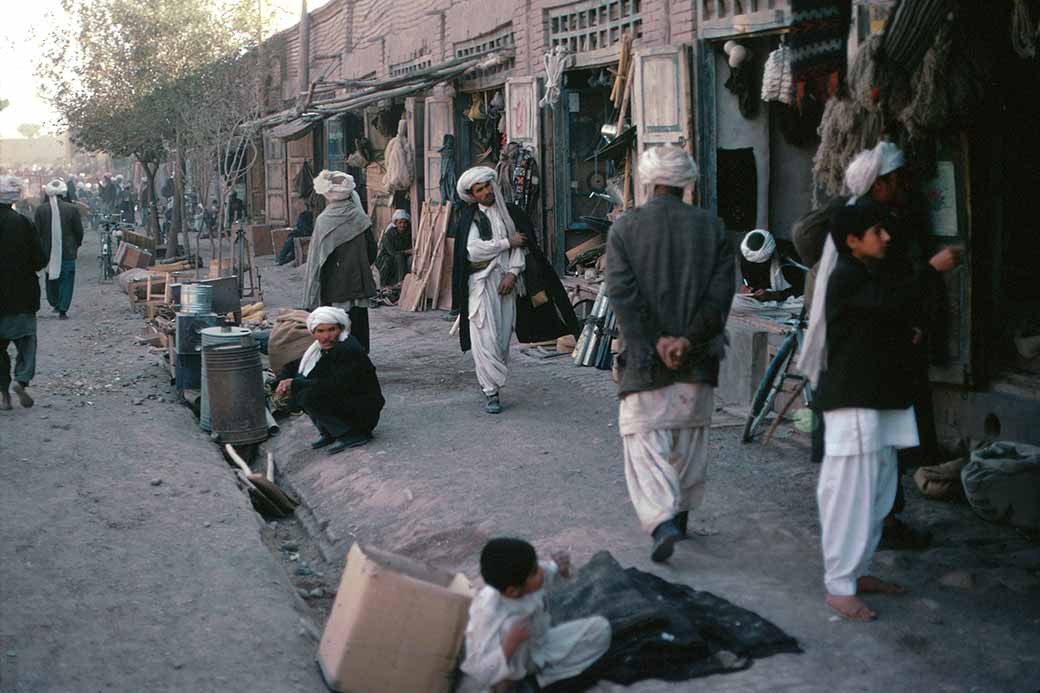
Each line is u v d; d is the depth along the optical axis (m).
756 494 6.75
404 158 18.66
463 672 4.50
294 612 5.74
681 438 5.39
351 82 17.78
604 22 12.37
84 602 5.73
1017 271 7.08
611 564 5.08
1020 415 6.63
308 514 7.83
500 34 15.31
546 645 4.29
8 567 6.21
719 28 9.95
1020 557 5.47
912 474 7.11
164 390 11.28
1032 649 4.39
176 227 25.34
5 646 5.16
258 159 32.41
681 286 5.19
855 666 4.29
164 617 5.55
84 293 19.91
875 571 5.30
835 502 4.66
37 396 10.91
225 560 6.41
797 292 9.55
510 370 11.34
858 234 4.51
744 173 10.41
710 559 5.59
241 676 4.90
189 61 25.53
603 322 11.19
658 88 10.45
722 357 5.35
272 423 9.86
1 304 10.12
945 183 6.82
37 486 7.82
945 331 6.94
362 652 4.57
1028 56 6.05
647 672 4.30
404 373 11.48
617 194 12.10
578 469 7.56
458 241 9.29
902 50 5.96
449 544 6.48
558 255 13.84
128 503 7.45
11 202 10.17
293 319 10.76
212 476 8.20
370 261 11.02
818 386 4.72
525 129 13.96
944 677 4.19
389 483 7.63
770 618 4.73
